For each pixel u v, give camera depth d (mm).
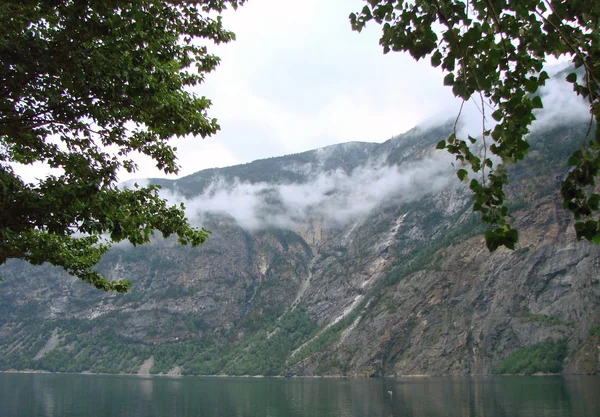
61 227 13719
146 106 15094
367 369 169500
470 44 5297
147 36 14391
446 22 5602
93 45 14570
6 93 12789
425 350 162125
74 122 14656
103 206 15055
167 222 18328
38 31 13758
